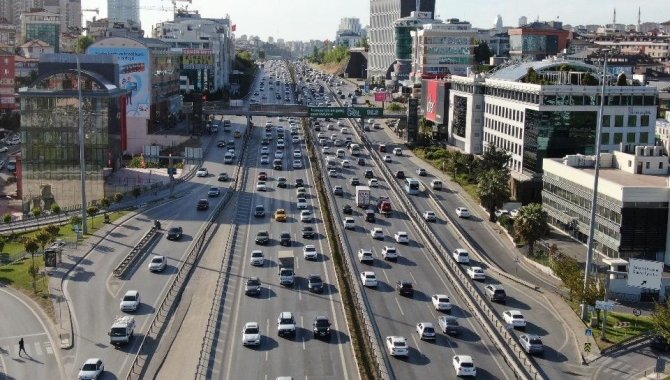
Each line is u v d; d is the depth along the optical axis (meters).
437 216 156.38
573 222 137.88
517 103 184.62
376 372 79.00
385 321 95.62
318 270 117.19
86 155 163.88
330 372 79.75
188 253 125.19
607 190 123.50
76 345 86.69
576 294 98.62
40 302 100.75
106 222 144.00
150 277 111.88
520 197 170.75
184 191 175.38
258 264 118.31
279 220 148.38
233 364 81.56
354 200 170.25
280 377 75.56
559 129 170.88
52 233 126.50
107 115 163.88
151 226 142.38
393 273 116.81
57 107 161.62
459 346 88.00
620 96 172.75
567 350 89.06
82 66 189.62
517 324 94.81
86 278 110.94
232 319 95.25
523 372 78.94
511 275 116.31
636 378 82.06
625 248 119.56
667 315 88.00
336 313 98.19
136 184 177.88
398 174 198.50
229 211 156.88
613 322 98.25
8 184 188.12
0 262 119.31
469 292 107.12
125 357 83.44
